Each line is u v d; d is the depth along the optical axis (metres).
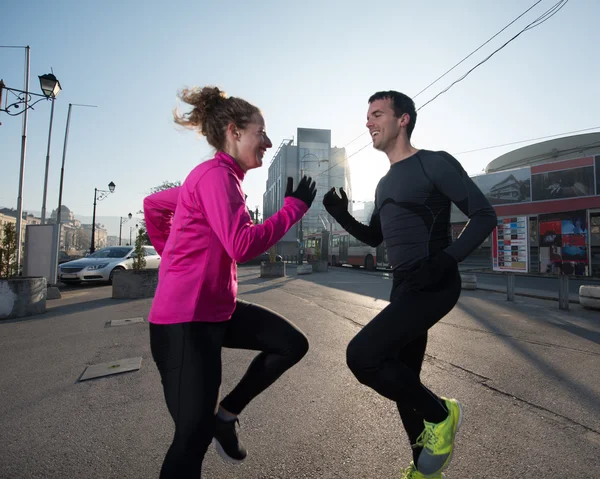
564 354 4.44
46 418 2.87
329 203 2.25
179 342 1.47
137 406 3.07
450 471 2.11
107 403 3.13
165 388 1.49
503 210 21.67
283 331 1.77
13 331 6.07
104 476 2.12
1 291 7.13
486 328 5.87
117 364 4.16
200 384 1.44
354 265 26.89
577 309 7.89
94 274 13.98
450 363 4.07
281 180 79.50
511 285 9.05
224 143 1.75
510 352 4.51
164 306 1.50
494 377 3.64
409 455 2.29
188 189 1.54
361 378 1.68
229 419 1.82
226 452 1.85
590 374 3.74
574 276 18.05
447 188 1.73
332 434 2.55
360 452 2.33
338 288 11.69
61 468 2.20
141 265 11.04
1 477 2.11
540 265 19.55
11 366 4.19
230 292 1.61
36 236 10.77
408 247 1.82
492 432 2.56
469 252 1.60
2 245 8.02
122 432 2.63
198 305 1.50
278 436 2.53
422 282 1.56
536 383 3.49
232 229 1.42
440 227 1.82
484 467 2.15
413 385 1.67
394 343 1.64
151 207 1.89
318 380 3.59
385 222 1.93
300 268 18.59
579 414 2.84
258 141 1.74
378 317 1.71
